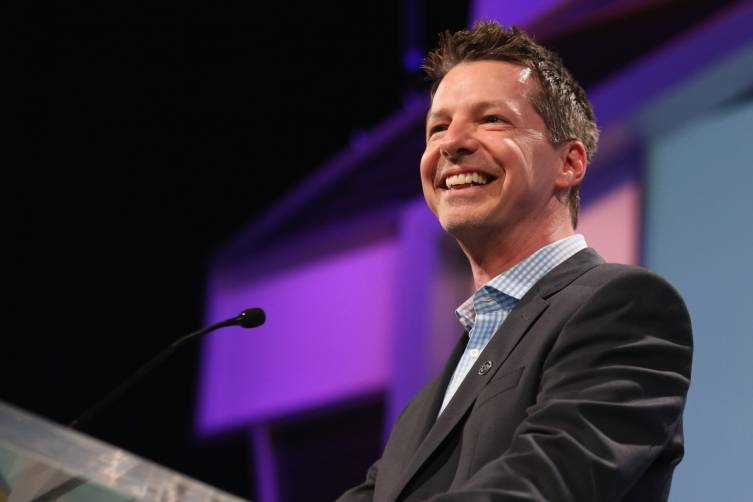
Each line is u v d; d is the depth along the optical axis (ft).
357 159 50.98
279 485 50.08
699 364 37.60
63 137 56.29
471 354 18.17
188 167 55.21
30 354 55.36
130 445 53.88
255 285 52.95
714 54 39.88
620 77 42.39
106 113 56.08
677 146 40.04
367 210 50.14
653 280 15.85
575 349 15.26
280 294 52.21
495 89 19.42
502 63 19.90
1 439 10.44
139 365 54.70
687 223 39.06
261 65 53.93
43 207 56.13
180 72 55.36
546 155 19.31
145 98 55.83
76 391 55.16
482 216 18.74
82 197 56.03
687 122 39.99
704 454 36.81
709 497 36.32
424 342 46.73
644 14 42.29
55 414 55.01
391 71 50.14
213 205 54.60
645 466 14.42
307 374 50.42
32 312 55.62
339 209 51.08
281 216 52.90
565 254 18.57
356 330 49.21
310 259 51.44
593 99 42.93
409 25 49.52
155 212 55.42
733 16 39.70
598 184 41.98
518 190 18.74
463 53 20.47
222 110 54.70
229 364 52.85
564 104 19.98
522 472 13.26
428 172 19.95
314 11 52.70
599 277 16.78
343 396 48.93
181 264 54.80
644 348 15.10
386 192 49.65
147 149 55.77
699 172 39.14
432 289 46.98
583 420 13.96
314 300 51.03
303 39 52.95
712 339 37.47
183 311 54.39
